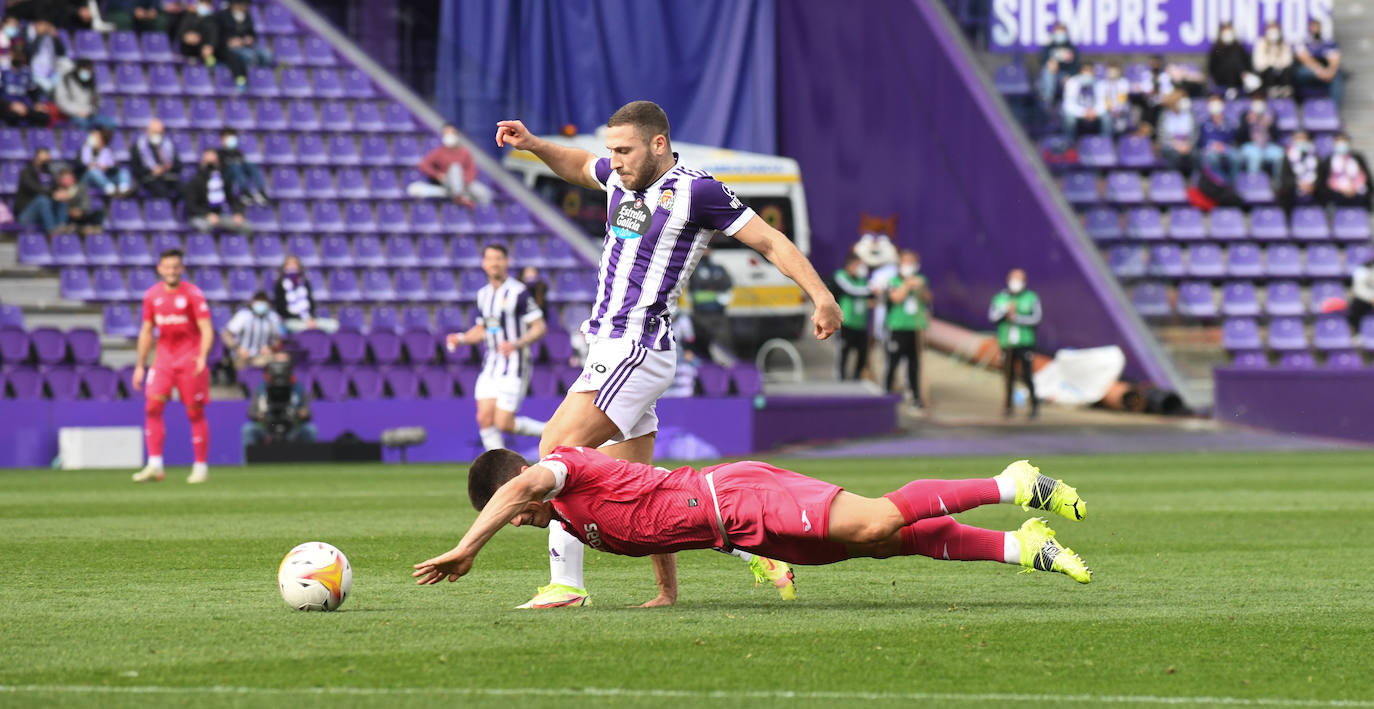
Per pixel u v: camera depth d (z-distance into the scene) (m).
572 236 64.12
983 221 67.06
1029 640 11.48
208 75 64.38
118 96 62.41
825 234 73.50
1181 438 54.19
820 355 65.69
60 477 38.59
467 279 59.25
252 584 15.34
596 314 13.73
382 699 9.09
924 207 69.62
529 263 61.81
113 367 52.12
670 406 49.06
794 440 51.91
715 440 49.19
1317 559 18.33
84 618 12.63
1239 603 13.88
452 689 9.40
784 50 74.88
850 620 12.53
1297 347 64.50
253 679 9.72
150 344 35.84
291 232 59.56
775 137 74.56
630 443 13.80
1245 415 56.81
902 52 70.19
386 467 44.06
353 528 22.59
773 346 62.09
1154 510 26.39
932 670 10.16
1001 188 66.00
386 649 10.90
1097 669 10.26
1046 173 65.31
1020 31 71.31
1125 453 50.22
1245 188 69.38
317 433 47.84
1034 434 54.78
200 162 61.78
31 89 59.69
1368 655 10.91
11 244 55.72
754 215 13.30
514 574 16.48
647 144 13.35
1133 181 68.38
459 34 69.88
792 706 8.95
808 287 13.06
